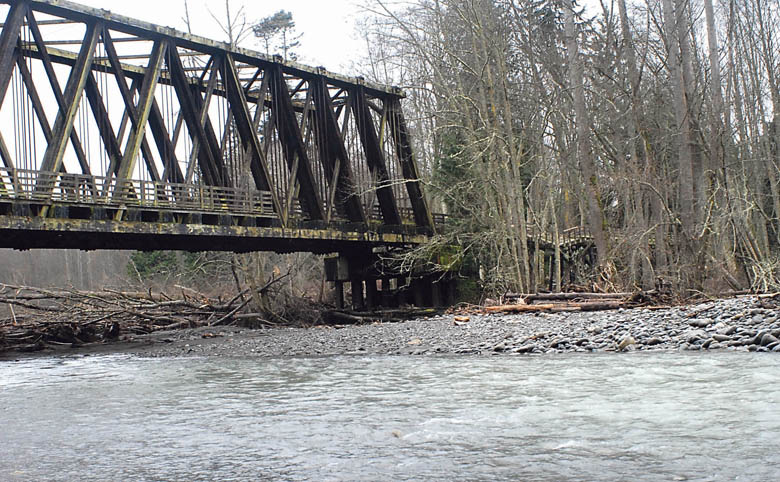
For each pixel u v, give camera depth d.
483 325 19.30
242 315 33.22
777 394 8.16
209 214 24.77
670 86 33.91
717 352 12.72
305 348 18.77
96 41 21.89
